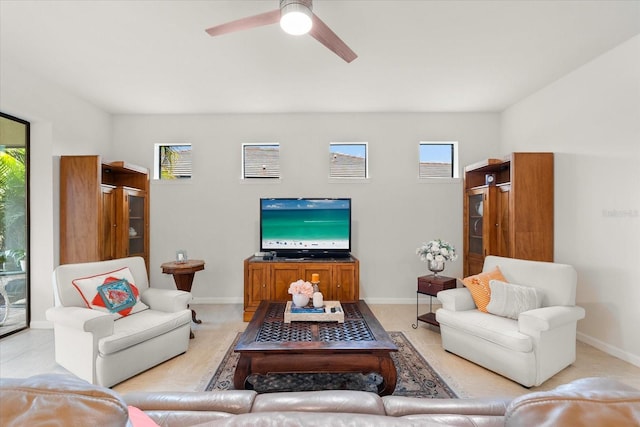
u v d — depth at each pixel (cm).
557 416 49
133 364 240
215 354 286
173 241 458
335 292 385
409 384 234
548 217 347
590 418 48
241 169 461
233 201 459
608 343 289
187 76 339
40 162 351
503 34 264
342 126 458
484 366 253
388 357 212
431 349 296
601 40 272
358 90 379
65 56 296
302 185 458
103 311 256
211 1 223
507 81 353
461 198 455
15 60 304
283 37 268
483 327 250
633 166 269
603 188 295
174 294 290
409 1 223
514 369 231
